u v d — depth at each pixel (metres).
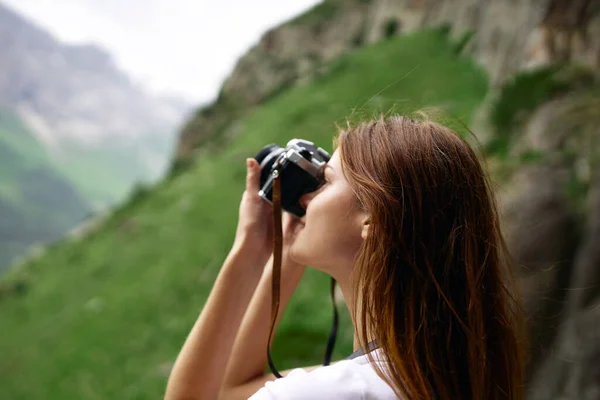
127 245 12.05
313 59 22.14
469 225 0.97
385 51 16.55
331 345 1.21
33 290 12.38
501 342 1.00
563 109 5.73
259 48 23.39
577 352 3.61
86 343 8.88
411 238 0.94
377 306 0.93
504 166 5.20
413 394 0.89
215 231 10.81
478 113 7.50
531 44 8.22
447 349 0.93
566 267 4.18
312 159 1.10
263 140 14.30
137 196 15.85
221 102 22.33
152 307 9.16
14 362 9.23
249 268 1.14
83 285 11.34
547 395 3.70
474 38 13.91
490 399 0.97
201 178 13.73
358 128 1.06
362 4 22.47
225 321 1.10
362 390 0.87
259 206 1.19
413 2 18.92
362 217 1.00
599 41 7.13
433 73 13.58
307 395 0.84
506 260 1.13
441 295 0.94
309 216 1.05
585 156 4.91
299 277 1.27
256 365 1.24
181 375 1.08
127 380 7.63
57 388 8.08
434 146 0.99
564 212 4.43
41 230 79.69
